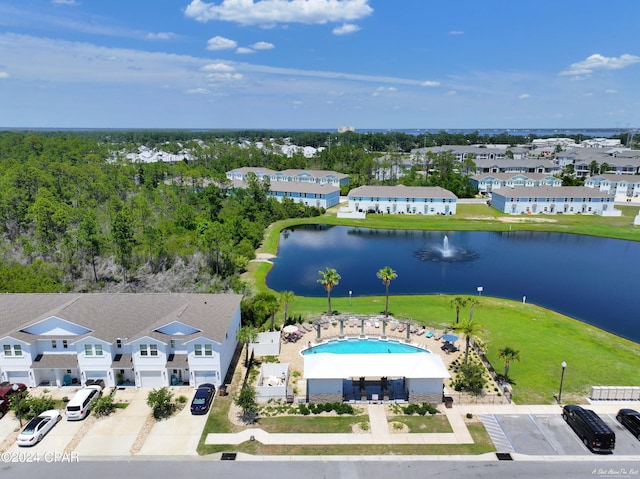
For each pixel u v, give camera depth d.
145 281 72.31
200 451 34.19
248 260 87.94
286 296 55.56
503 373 45.97
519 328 57.28
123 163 173.25
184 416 38.72
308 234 117.44
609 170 189.12
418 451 34.22
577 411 36.84
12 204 92.69
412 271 85.06
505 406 40.28
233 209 119.00
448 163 179.50
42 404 38.50
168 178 156.38
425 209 137.12
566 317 61.78
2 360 42.38
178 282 70.81
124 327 44.22
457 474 31.73
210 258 78.94
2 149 176.25
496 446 34.78
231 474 31.73
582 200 135.38
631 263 90.69
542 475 31.62
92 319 44.28
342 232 119.88
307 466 32.56
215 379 43.22
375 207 138.75
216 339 41.75
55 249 76.69
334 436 36.06
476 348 51.06
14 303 47.94
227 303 50.56
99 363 42.62
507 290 74.75
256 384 43.66
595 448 33.88
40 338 42.75
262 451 34.22
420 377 39.88
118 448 34.50
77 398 38.78
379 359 41.62
